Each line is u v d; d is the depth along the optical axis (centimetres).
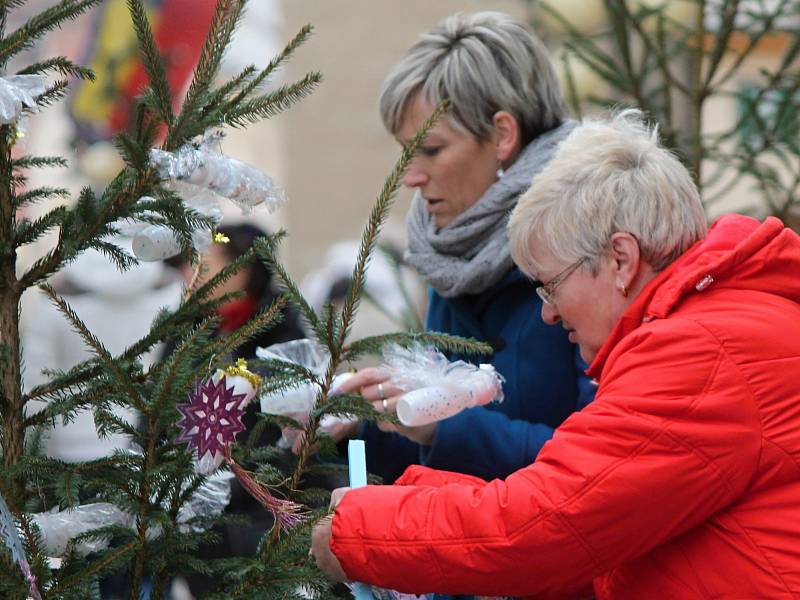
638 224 452
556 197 464
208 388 436
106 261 881
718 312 436
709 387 421
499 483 436
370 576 442
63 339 881
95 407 451
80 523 444
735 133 798
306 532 448
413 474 518
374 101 1680
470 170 595
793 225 798
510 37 598
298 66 1659
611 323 463
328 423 573
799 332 434
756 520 425
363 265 466
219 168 439
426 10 1664
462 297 607
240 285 806
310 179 1680
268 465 483
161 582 456
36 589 408
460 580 434
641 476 417
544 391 582
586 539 422
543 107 602
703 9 783
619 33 785
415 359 545
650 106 792
